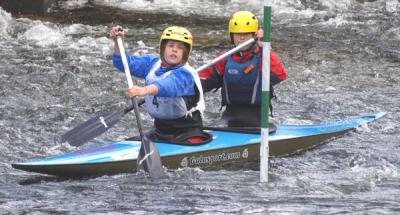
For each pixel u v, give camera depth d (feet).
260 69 81.97
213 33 164.96
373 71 130.31
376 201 65.26
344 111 104.94
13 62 130.52
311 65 134.21
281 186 70.03
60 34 156.97
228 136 81.15
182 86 75.61
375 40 157.48
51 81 118.42
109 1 208.03
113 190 69.00
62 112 101.65
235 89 83.10
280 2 203.72
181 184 70.64
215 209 62.85
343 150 84.89
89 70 126.31
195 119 78.48
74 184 71.20
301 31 168.04
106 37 157.17
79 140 77.46
